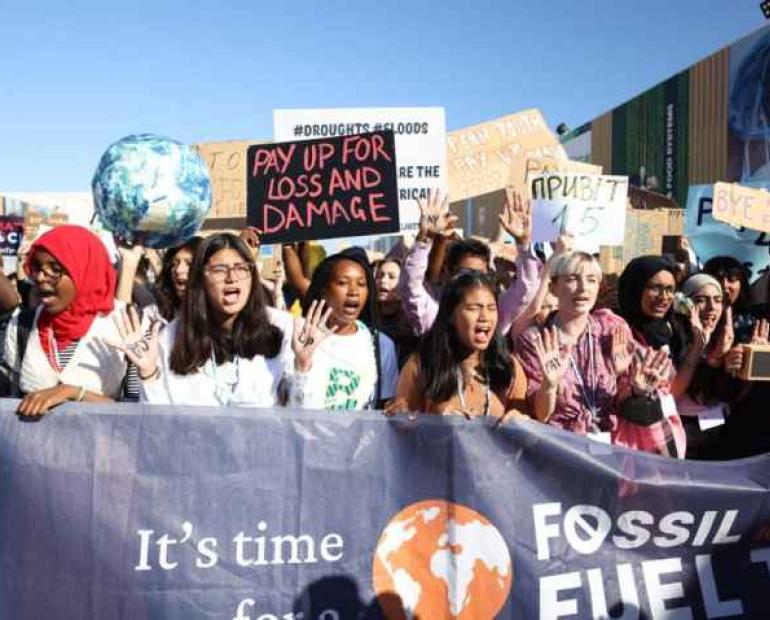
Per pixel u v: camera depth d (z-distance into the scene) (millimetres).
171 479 2777
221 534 2783
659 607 2953
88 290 3049
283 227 4797
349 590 2844
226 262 2986
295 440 2859
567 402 3566
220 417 2822
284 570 2811
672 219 8391
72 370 3047
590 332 3705
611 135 21641
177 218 3521
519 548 2918
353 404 3498
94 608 2719
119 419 2777
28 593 2699
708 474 3012
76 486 2740
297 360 3043
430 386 3182
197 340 3012
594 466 2959
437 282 5078
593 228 6047
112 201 3484
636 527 2971
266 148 4816
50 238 3006
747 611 2988
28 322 3146
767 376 3424
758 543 3023
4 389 3281
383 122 5992
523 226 4090
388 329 4754
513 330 3992
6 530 2703
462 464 2922
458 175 9414
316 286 3609
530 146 9641
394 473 2902
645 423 3471
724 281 5359
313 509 2844
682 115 18359
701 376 4152
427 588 2887
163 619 2734
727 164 16812
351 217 4738
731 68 16656
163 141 3568
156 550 2750
